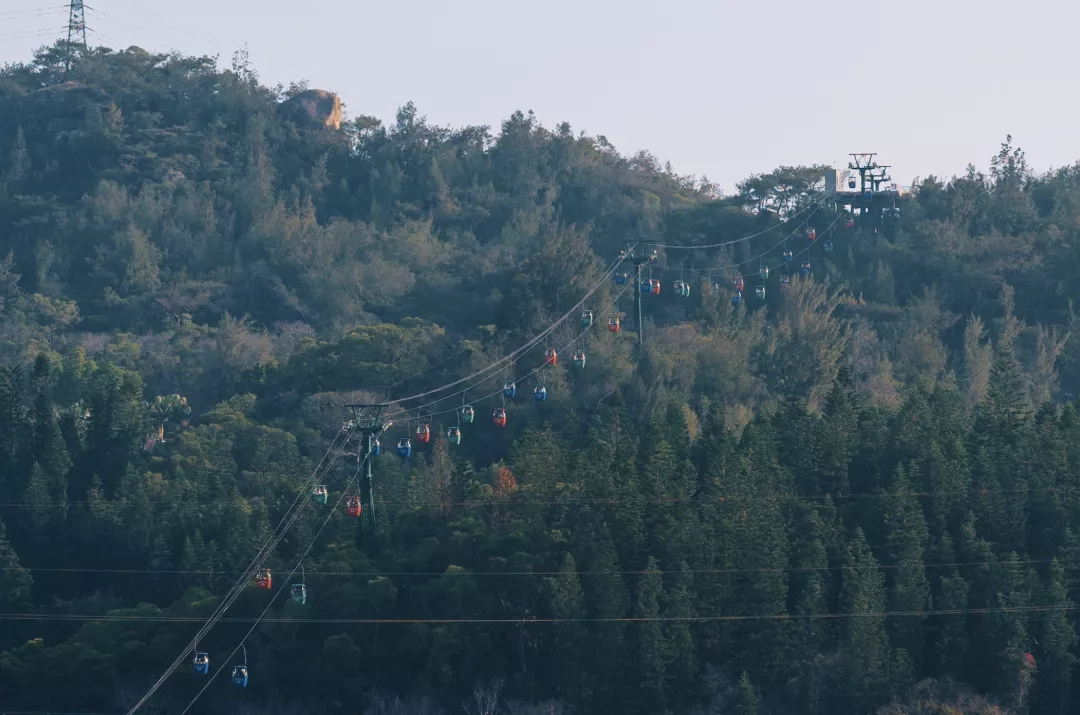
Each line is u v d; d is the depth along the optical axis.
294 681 125.62
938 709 114.12
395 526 136.75
